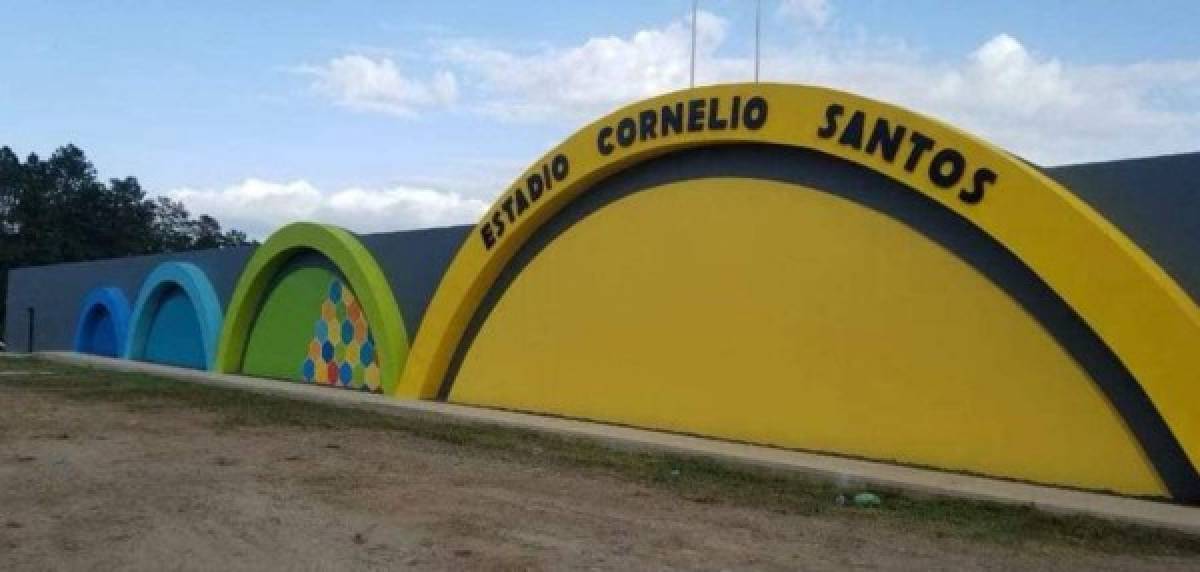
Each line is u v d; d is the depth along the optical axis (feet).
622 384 55.11
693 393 51.24
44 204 277.44
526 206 59.72
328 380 79.82
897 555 28.25
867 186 44.60
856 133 44.04
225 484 38.29
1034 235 38.14
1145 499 35.63
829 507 34.99
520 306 62.08
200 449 47.34
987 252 40.57
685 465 43.52
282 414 61.67
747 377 48.83
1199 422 33.94
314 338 81.92
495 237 61.82
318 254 81.92
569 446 49.03
